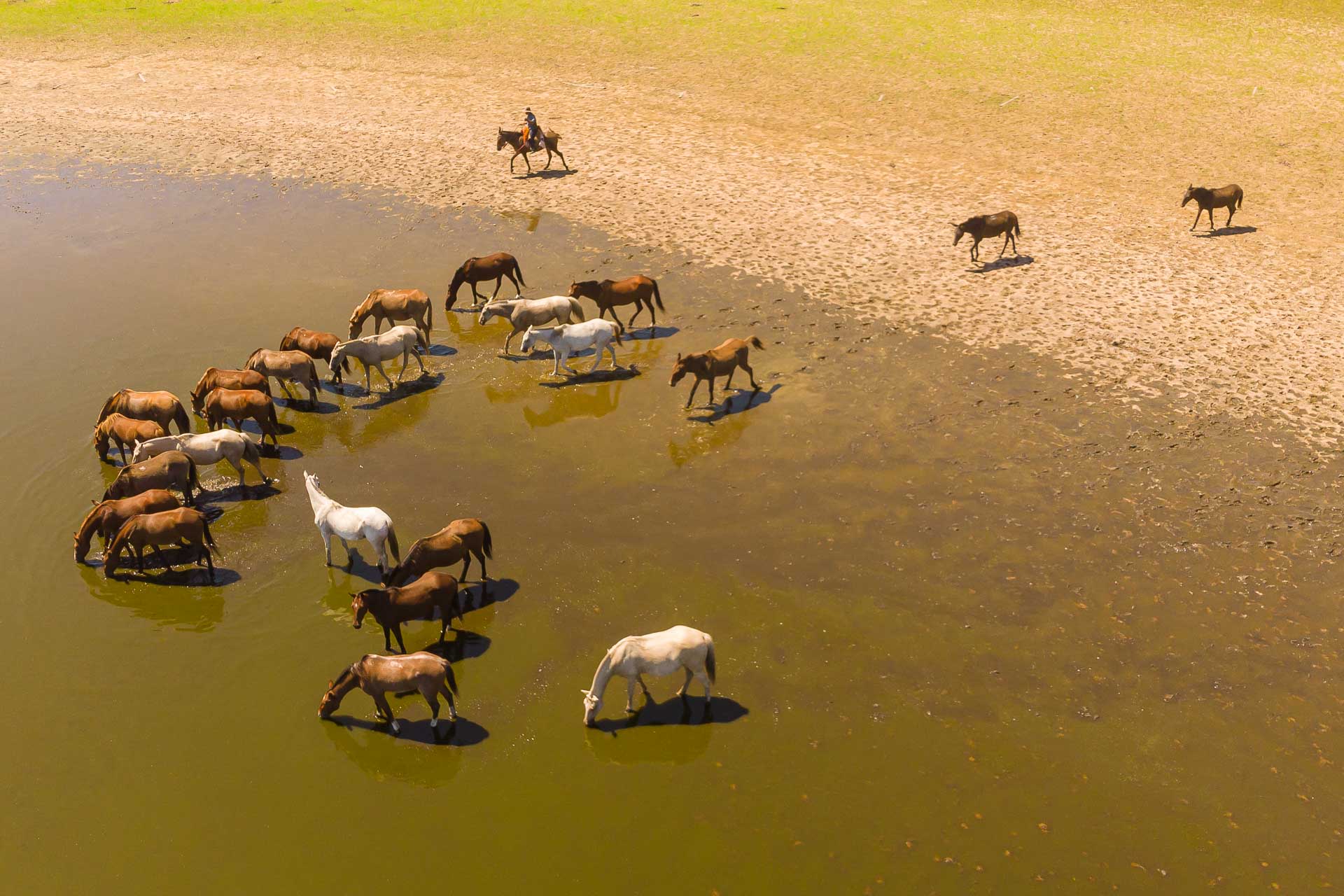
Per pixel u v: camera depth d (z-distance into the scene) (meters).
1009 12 45.53
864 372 19.33
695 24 44.28
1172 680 12.22
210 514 15.41
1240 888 9.77
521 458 16.91
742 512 15.41
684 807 10.60
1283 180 28.64
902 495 15.77
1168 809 10.59
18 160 31.05
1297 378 18.77
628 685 11.85
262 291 22.83
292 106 35.62
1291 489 15.66
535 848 10.14
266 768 11.08
